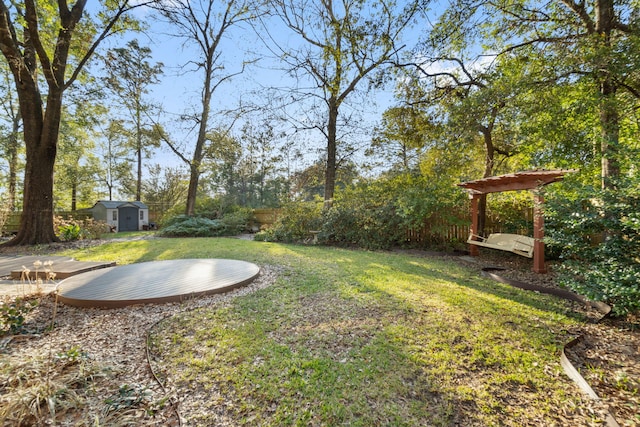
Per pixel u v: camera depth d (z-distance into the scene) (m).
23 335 2.57
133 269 4.83
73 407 1.67
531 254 5.33
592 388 1.94
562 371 2.11
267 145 13.79
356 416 1.67
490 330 2.73
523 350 2.38
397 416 1.67
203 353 2.33
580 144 6.77
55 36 8.80
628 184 2.98
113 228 16.48
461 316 3.06
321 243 9.07
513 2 6.63
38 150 8.68
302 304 3.43
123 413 1.64
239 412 1.69
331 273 4.92
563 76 5.20
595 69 4.76
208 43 13.54
